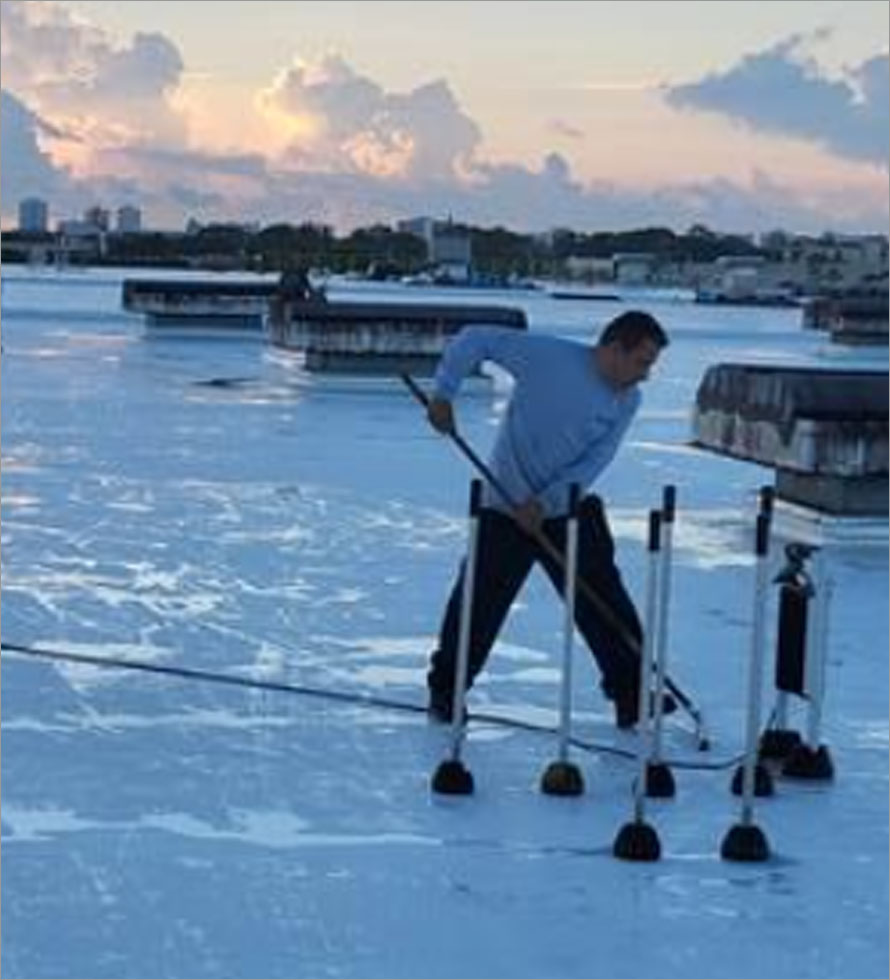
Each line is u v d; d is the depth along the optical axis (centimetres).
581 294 9225
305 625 845
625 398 647
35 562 991
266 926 449
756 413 1259
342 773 594
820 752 614
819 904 484
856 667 800
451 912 466
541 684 736
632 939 453
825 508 1216
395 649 797
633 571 1049
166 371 2739
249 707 681
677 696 653
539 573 998
